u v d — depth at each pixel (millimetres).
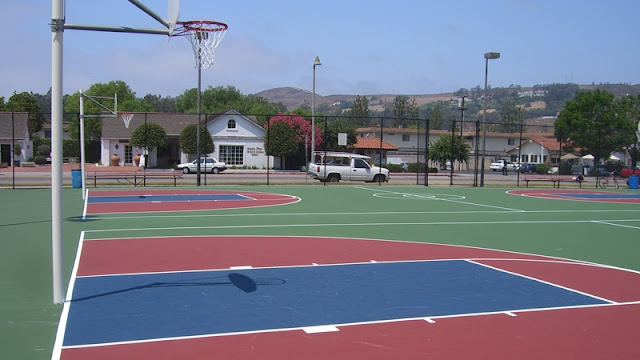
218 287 8695
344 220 17641
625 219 20078
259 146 55469
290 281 9195
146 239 13258
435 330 6766
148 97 135125
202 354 5793
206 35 17578
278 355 5805
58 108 7523
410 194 28594
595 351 6156
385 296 8336
